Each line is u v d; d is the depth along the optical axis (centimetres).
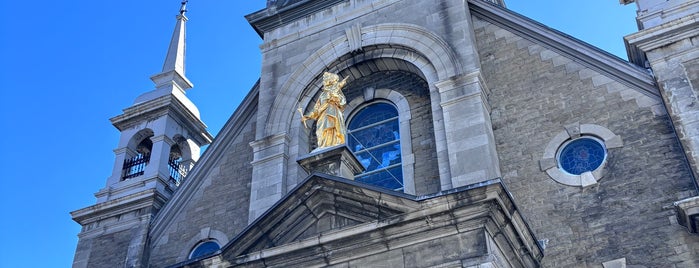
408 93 1698
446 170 1456
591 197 1349
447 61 1603
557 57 1569
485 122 1473
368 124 1723
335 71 1780
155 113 2042
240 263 1250
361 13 1816
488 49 1664
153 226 1773
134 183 1883
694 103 1319
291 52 1861
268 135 1711
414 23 1714
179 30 2286
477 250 1091
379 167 1633
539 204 1383
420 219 1138
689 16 1419
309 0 1906
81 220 1864
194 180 1819
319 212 1284
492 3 1714
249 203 1698
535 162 1439
